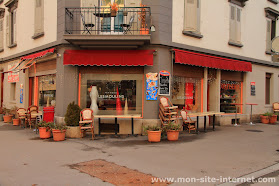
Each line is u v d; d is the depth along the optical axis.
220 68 11.80
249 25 14.30
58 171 5.40
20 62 12.86
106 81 10.34
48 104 11.79
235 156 6.78
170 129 8.83
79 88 10.27
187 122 10.23
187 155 6.82
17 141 8.54
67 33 10.04
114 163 6.02
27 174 5.20
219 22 12.55
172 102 10.78
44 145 7.93
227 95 13.52
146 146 7.91
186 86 11.45
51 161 6.15
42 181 4.80
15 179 4.91
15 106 14.19
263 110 15.44
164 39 10.10
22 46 13.67
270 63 15.65
